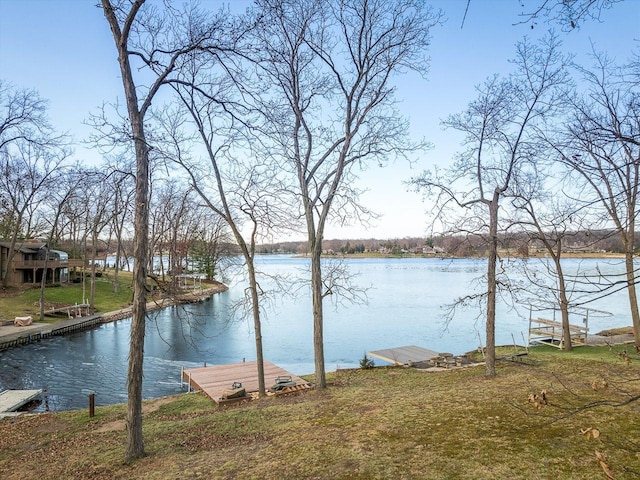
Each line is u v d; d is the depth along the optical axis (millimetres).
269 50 12594
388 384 14430
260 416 11211
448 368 16875
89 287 49625
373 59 13969
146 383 20141
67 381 20922
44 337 31062
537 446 7445
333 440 8688
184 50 9430
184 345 28766
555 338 21328
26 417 13578
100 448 9938
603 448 7184
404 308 41969
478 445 7691
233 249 49406
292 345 27859
